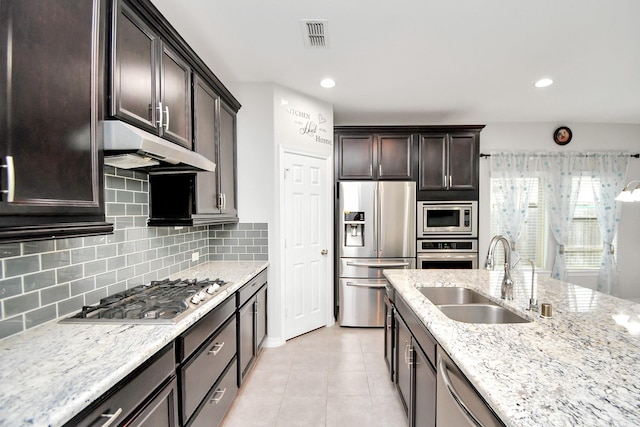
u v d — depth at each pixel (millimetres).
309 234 3164
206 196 2072
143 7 1353
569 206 4012
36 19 847
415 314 1501
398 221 3383
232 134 2637
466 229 3465
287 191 2939
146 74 1404
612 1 1700
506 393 735
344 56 2346
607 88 2959
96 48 1076
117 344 1041
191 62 1841
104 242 1552
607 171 4012
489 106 3479
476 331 1136
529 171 4016
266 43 2168
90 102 1049
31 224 829
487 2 1720
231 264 2678
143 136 1182
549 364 880
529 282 2008
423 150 3541
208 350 1516
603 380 795
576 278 4066
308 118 3121
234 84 2797
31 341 1062
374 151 3545
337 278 3545
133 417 953
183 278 2100
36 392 764
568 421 634
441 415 1145
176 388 1227
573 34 2035
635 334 1107
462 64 2475
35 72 844
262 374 2361
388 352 2330
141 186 1855
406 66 2504
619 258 4086
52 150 896
